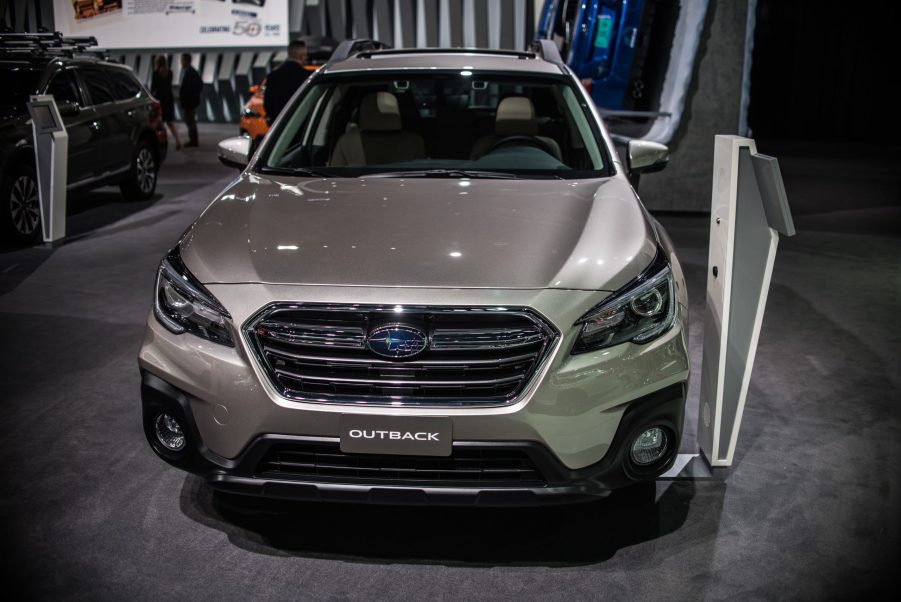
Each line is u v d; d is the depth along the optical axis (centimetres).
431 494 211
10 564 226
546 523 249
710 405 276
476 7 1383
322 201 264
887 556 233
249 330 210
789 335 427
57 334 419
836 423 321
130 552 233
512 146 327
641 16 730
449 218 246
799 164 1133
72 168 672
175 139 1412
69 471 280
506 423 204
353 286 210
